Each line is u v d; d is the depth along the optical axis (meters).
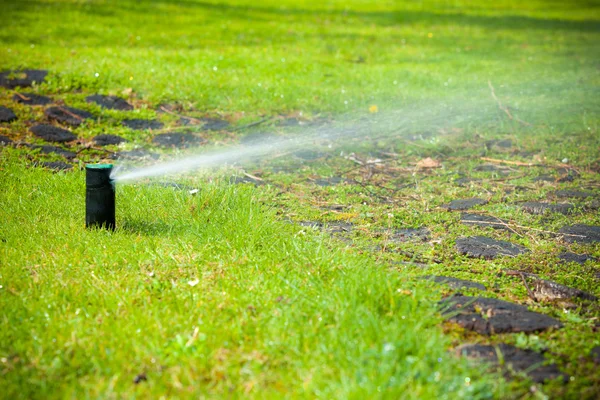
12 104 7.67
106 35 12.30
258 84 9.25
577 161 6.78
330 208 5.40
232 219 4.64
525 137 7.66
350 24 16.69
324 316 3.26
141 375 2.85
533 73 11.70
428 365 2.87
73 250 4.09
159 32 13.23
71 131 7.12
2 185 5.24
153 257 4.01
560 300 3.76
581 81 11.01
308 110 8.66
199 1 17.92
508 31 17.20
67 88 8.36
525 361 3.02
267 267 3.93
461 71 11.63
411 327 3.17
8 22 12.43
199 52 11.39
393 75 10.81
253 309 3.39
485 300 3.63
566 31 17.77
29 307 3.36
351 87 9.92
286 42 13.39
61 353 2.95
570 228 5.00
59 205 4.91
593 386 2.83
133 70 9.31
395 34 15.51
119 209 4.89
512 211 5.34
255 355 2.98
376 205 5.51
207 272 3.83
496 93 10.04
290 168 6.56
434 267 4.16
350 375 2.80
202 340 3.05
